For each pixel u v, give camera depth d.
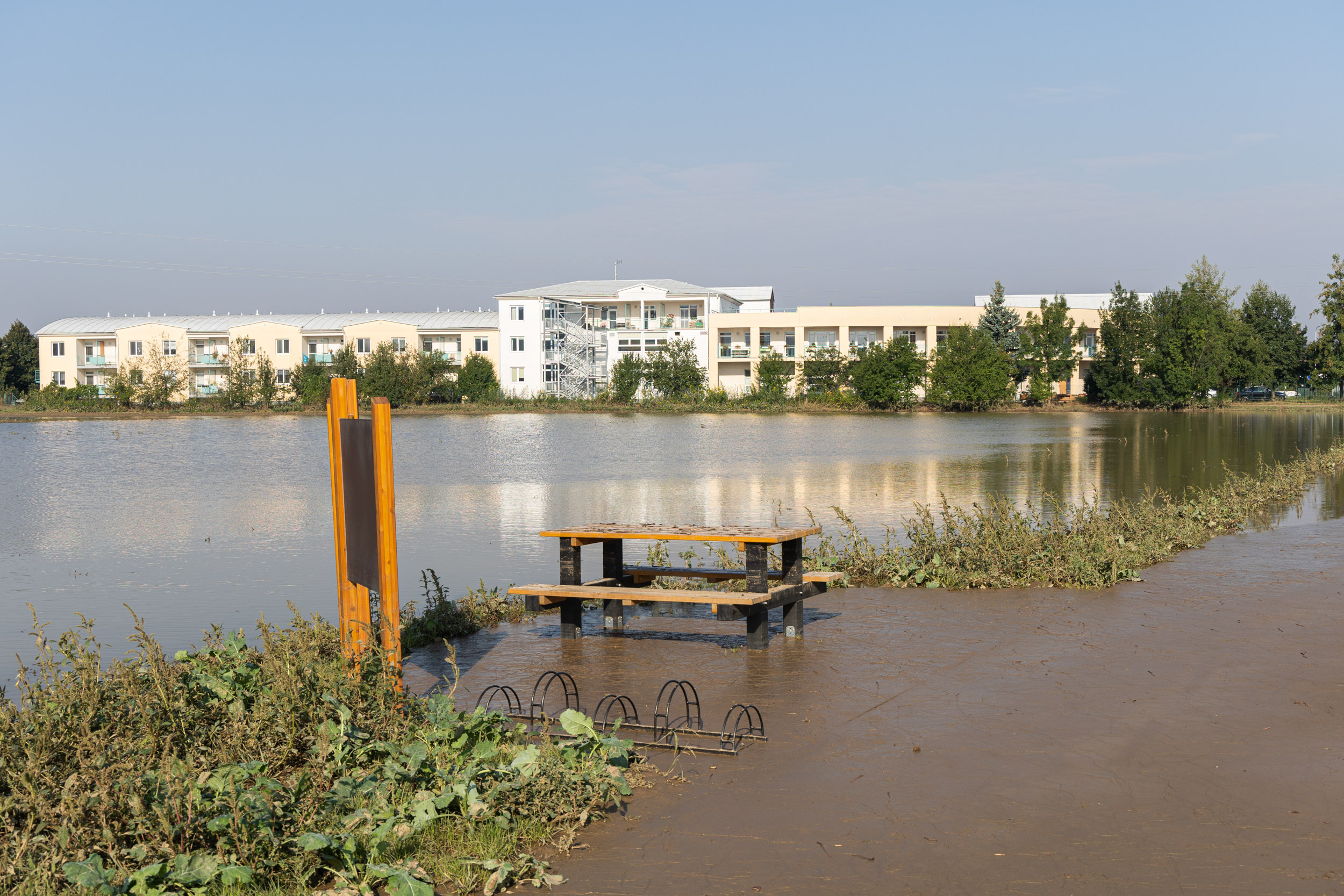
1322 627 9.23
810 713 6.95
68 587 13.92
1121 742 6.24
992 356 82.62
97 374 104.12
